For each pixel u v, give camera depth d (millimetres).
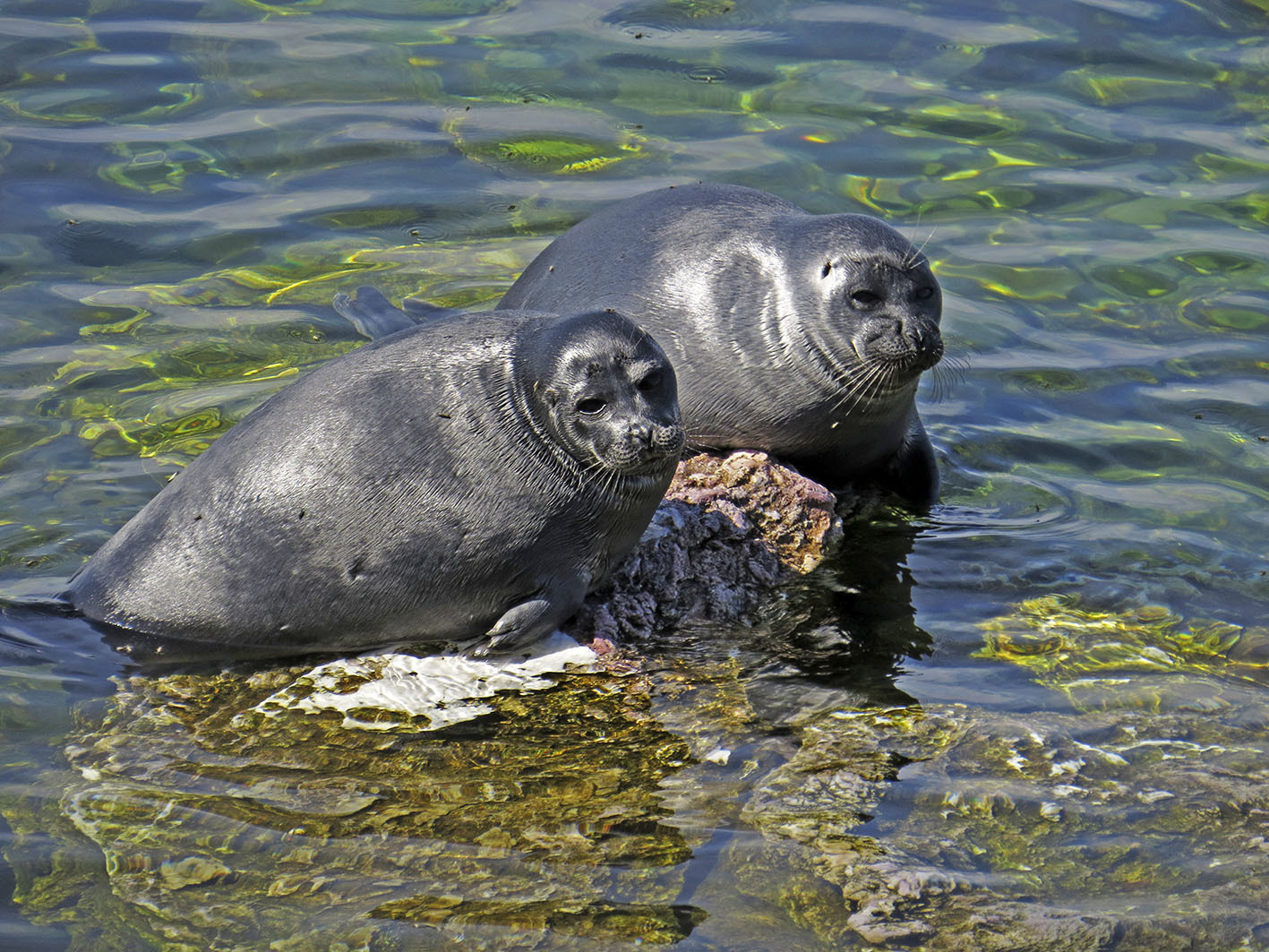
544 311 35156
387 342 30922
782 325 35219
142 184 47531
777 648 29781
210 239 45125
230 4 59312
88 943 20859
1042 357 40781
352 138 50500
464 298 42531
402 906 21812
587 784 25141
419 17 58844
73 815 23922
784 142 50688
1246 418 38031
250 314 41594
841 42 57312
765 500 33750
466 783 25172
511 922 21500
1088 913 21922
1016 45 57000
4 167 47562
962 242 45625
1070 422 38344
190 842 23297
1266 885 22594
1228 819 24297
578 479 29172
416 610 29641
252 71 54281
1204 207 47562
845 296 34375
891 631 30422
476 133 50906
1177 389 39344
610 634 29984
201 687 28469
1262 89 53812
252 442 30219
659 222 38062
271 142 50094
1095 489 35781
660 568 31469
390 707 27656
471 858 23016
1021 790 25031
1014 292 43469
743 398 35906
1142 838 23797
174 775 25250
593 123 51750
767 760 25875
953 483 36312
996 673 28875
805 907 22000
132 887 22141
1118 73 55062
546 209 47125
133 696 27938
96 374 38562
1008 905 22109
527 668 28891
